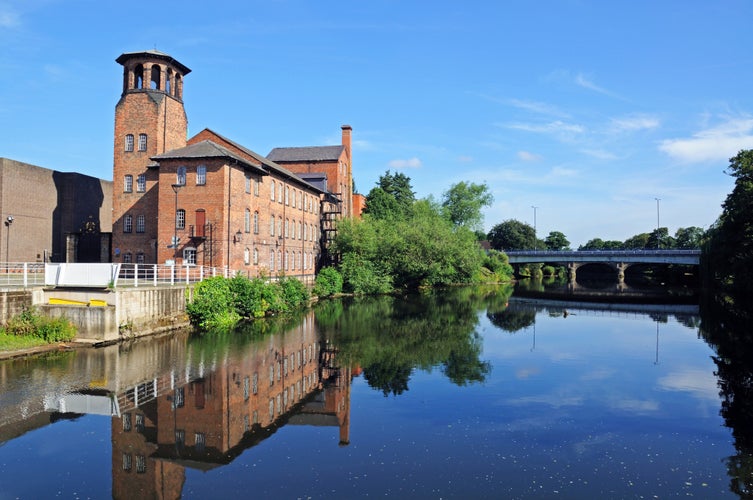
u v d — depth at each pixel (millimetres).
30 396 15875
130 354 21672
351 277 55656
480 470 11109
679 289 71312
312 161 66250
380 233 63219
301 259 54281
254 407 15344
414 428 13695
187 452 12008
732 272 42594
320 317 35500
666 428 13828
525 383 18422
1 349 20828
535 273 113562
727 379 19141
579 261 85438
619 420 14477
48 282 24500
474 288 71062
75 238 46219
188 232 37531
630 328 32156
